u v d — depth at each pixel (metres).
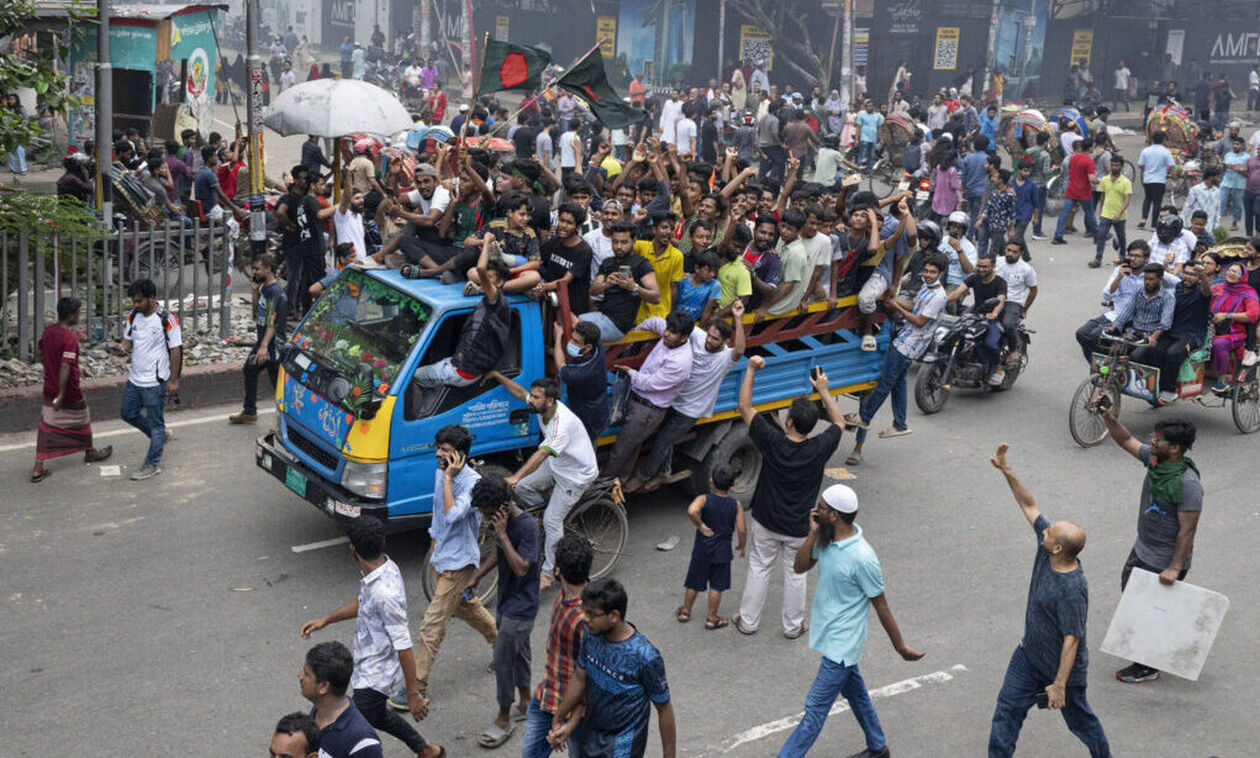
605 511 9.59
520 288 8.84
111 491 10.33
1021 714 6.92
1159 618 7.86
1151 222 23.97
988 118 31.12
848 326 11.38
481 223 10.05
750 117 26.75
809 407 8.24
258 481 10.74
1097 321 13.09
